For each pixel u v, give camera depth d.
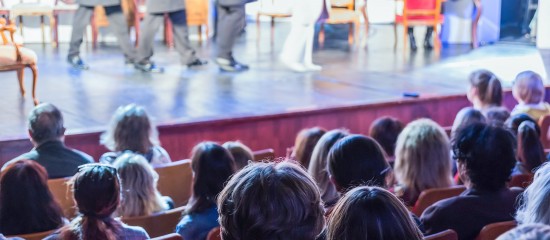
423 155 2.79
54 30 9.03
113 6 6.82
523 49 8.77
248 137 4.90
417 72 6.89
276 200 1.27
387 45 9.12
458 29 9.37
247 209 1.27
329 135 2.73
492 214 2.22
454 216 2.24
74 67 6.85
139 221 2.60
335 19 8.89
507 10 9.88
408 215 1.31
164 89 5.80
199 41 9.37
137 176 2.67
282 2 8.70
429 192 2.58
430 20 8.38
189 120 4.69
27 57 5.14
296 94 5.67
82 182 2.03
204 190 2.48
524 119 3.56
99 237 2.01
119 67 6.93
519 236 0.86
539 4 8.88
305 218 1.28
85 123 4.63
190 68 6.88
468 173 2.28
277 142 5.03
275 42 9.32
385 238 1.27
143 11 9.05
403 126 3.62
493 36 9.46
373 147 2.24
